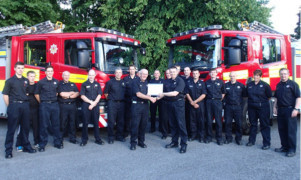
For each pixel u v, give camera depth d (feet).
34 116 19.39
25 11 44.21
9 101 17.11
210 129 20.43
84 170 14.37
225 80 21.08
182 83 18.21
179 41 23.97
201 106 20.62
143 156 16.94
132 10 35.76
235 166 14.89
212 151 18.03
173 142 19.21
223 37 21.33
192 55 22.94
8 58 24.16
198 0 34.78
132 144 18.75
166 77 24.03
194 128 21.20
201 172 13.96
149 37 35.96
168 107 18.90
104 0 41.86
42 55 22.41
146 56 35.81
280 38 24.63
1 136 22.88
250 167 14.71
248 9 38.29
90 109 19.56
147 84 19.22
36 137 19.54
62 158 16.57
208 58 21.72
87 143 20.53
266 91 18.76
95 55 21.11
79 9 45.32
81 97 19.57
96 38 21.24
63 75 19.58
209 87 20.20
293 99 17.16
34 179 13.16
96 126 20.02
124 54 23.86
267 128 18.70
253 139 19.56
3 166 15.10
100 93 19.97
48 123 18.49
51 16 46.62
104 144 20.18
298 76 25.95
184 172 13.98
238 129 19.89
